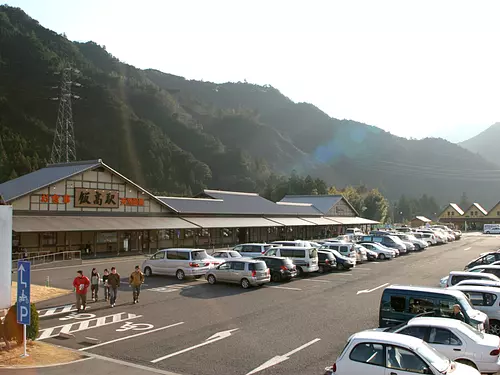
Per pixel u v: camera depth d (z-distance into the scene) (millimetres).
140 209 50750
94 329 17344
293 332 16812
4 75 177625
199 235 59375
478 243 69750
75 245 45719
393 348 9805
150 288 26891
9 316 14844
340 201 90375
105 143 173125
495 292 16031
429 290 14602
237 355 14109
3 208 19062
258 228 68438
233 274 27438
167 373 12484
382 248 45625
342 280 30609
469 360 11312
